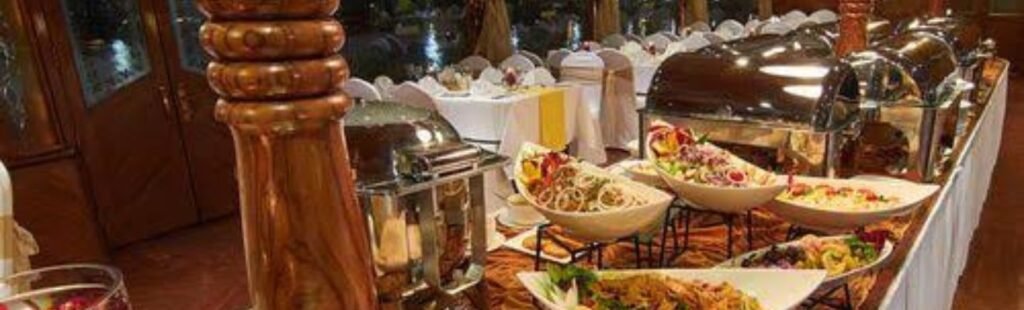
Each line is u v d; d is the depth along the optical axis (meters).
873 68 1.81
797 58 1.65
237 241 3.64
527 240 1.42
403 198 0.89
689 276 1.01
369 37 5.46
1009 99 7.05
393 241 0.90
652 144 1.41
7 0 2.95
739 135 1.56
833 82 1.52
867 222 1.26
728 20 8.05
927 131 1.75
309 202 0.55
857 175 1.73
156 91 3.70
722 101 1.59
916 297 1.41
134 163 3.64
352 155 0.90
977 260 3.04
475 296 1.02
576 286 0.95
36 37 3.05
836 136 1.48
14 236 1.24
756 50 1.76
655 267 1.28
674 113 1.65
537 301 0.99
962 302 2.68
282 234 0.55
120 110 3.55
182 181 3.86
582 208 1.13
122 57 3.53
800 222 1.32
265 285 0.57
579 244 1.36
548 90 4.27
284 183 0.54
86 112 3.39
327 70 0.52
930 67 1.90
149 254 3.50
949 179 1.83
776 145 1.52
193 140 3.89
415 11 5.76
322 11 0.51
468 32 6.02
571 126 4.46
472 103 3.92
